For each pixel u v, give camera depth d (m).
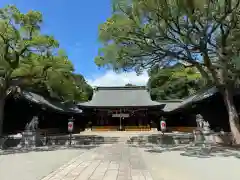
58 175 7.48
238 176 7.48
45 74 17.50
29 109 22.84
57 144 18.78
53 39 15.78
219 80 15.91
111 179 6.89
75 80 27.08
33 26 15.66
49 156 12.05
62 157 11.65
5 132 20.95
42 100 24.41
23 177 7.30
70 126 18.89
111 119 34.03
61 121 30.38
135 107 31.12
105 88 36.16
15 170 8.39
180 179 7.09
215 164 9.54
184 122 31.84
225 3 12.57
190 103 23.25
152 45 14.80
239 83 16.64
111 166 8.99
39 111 23.39
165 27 13.79
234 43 13.24
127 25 13.60
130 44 14.90
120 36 14.17
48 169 8.52
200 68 15.95
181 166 9.14
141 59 15.55
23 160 10.79
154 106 30.53
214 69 15.41
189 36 13.77
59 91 23.17
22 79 17.50
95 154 12.73
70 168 8.64
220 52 14.67
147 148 15.77
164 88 40.97
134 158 11.20
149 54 15.20
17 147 16.39
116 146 17.31
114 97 34.28
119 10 13.58
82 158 11.23
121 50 14.91
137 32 13.97
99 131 31.98
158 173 7.91
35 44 15.36
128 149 15.21
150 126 33.25
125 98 33.94
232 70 14.27
